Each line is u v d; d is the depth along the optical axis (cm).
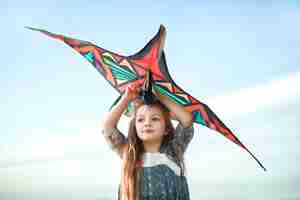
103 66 266
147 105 267
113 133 271
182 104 265
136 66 256
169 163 262
